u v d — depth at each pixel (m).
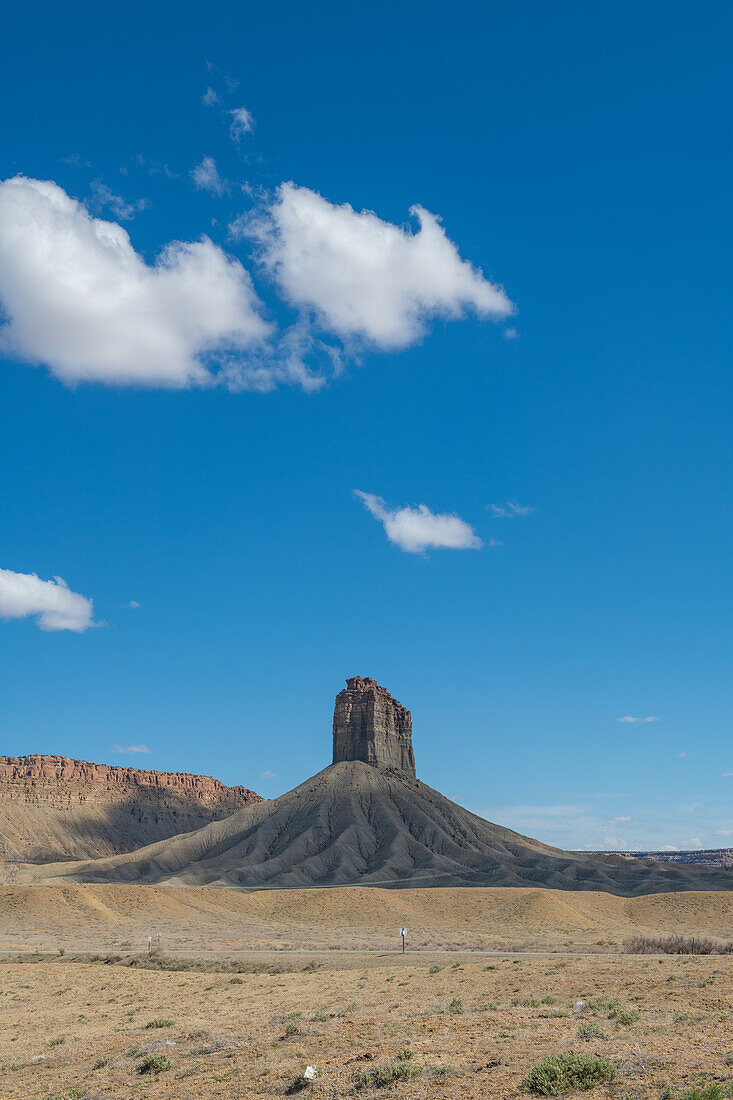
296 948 96.50
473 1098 20.36
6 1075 30.88
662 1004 32.84
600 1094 19.55
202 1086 25.00
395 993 45.28
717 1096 18.03
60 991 59.59
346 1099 21.69
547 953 75.69
